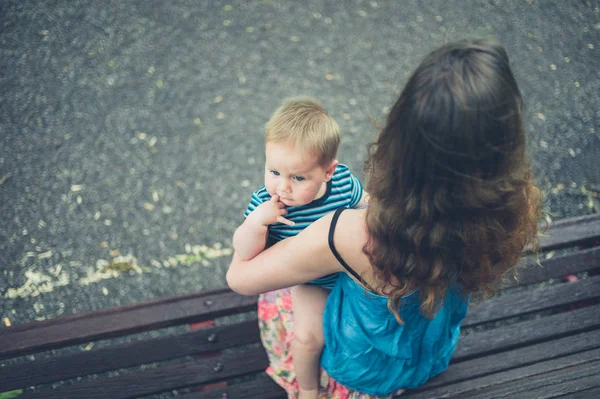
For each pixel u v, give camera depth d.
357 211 1.51
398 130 1.23
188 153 3.96
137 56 4.56
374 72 4.60
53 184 3.71
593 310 2.40
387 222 1.34
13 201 3.60
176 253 3.43
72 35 4.65
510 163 1.24
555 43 4.88
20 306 3.14
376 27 4.98
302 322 1.88
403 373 1.92
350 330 1.75
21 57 4.46
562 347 2.23
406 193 1.28
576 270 2.51
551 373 2.02
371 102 4.38
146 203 3.66
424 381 2.05
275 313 2.16
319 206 1.72
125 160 3.88
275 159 1.59
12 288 3.21
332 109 4.32
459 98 1.12
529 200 1.45
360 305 1.68
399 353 1.79
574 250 3.41
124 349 2.20
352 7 5.15
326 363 1.90
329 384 2.04
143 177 3.80
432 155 1.19
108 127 4.07
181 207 3.66
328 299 1.79
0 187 3.67
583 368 2.01
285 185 1.61
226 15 4.96
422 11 5.14
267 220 1.63
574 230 2.53
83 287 3.24
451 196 1.24
